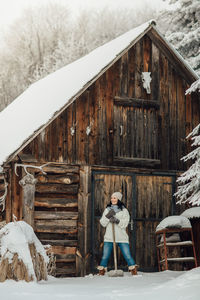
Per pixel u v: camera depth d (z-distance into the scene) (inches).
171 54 504.7
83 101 461.7
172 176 494.3
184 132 507.2
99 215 453.4
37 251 328.5
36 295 254.5
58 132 446.9
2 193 486.9
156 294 240.5
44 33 1637.6
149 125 490.6
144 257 467.2
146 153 485.1
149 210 477.1
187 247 456.4
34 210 431.5
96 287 290.0
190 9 807.7
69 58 1389.0
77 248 438.6
